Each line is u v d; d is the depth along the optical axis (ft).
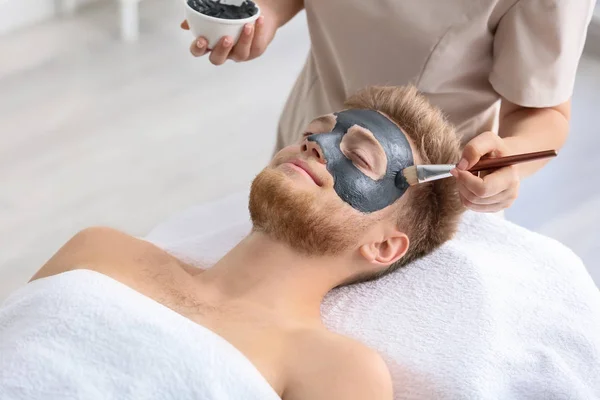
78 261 4.27
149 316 3.58
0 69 9.10
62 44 9.64
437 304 4.39
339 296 4.50
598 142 8.83
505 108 4.72
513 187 3.78
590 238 7.63
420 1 4.37
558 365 4.11
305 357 3.80
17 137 8.25
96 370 3.43
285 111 5.62
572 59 4.39
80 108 8.73
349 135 4.23
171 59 9.68
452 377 3.96
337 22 4.67
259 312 4.06
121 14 9.71
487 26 4.40
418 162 4.31
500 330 4.26
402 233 4.34
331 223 4.08
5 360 3.47
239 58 4.56
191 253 4.86
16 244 7.16
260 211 4.13
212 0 4.45
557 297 4.54
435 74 4.57
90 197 7.71
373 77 4.74
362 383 3.68
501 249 4.84
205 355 3.49
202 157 8.37
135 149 8.34
